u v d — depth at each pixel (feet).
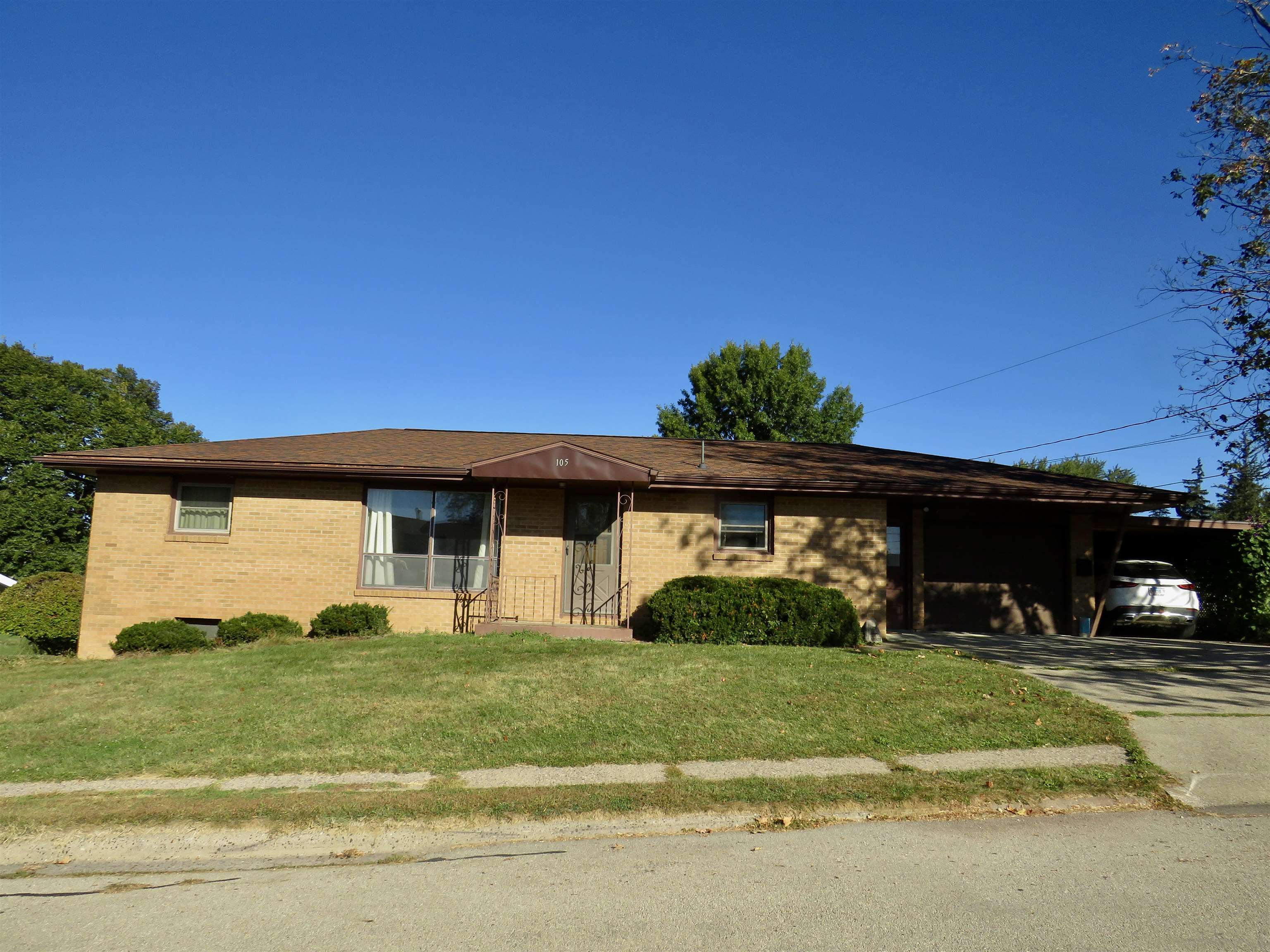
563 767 23.44
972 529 54.95
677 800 20.27
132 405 119.03
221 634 46.14
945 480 51.49
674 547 50.88
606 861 17.21
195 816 19.11
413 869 16.94
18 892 15.96
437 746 25.34
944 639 49.08
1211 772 22.70
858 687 31.91
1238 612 51.29
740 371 128.88
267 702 30.40
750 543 51.42
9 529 97.40
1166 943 13.15
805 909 14.60
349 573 49.75
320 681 33.42
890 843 18.16
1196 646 47.03
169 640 44.50
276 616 47.67
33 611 53.83
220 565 49.44
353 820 19.07
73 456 47.98
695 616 43.93
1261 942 13.20
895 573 54.29
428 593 49.88
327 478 49.98
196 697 31.40
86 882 16.47
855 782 21.65
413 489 50.85
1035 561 54.95
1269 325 47.24
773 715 28.32
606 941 13.33
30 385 105.40
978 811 20.31
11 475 101.14
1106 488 52.70
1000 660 40.01
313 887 16.03
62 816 19.08
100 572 49.24
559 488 50.78
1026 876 16.10
